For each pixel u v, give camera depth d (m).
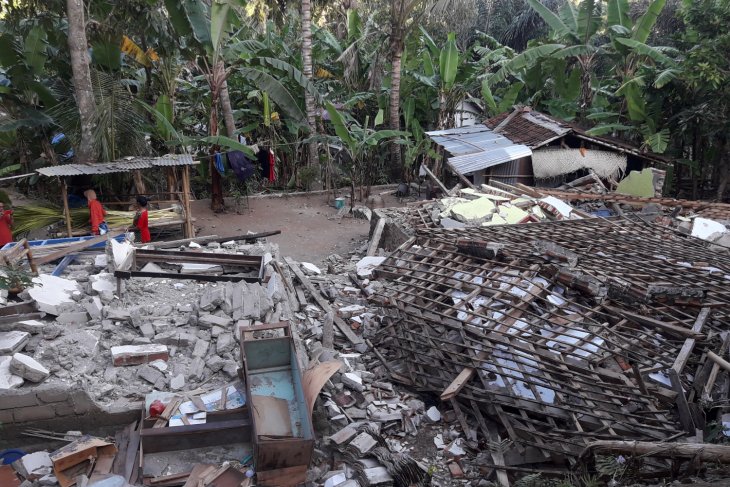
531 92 22.97
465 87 22.03
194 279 9.24
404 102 22.69
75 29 12.88
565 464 6.32
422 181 22.58
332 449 6.45
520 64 18.47
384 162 23.81
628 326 7.68
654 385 6.72
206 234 15.86
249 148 16.42
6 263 7.93
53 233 13.62
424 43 23.48
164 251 9.68
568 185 17.09
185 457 5.94
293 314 9.34
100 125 13.43
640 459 5.18
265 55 17.33
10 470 5.78
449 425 7.31
